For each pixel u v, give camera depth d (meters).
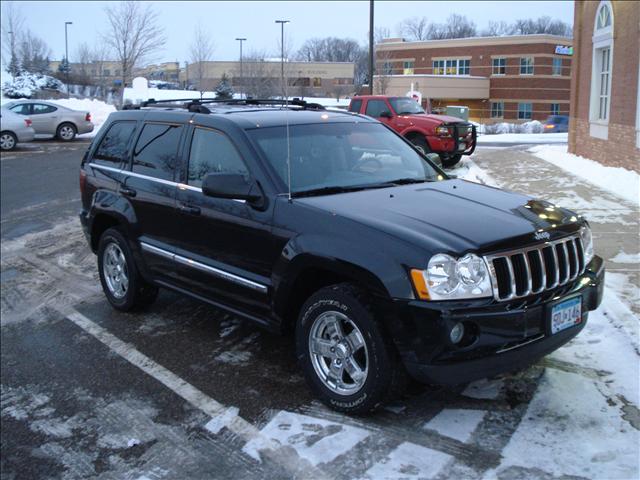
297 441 3.78
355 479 3.38
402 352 3.58
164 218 5.34
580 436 3.60
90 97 45.31
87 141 25.75
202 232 4.93
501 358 3.54
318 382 4.09
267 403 4.28
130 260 5.90
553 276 3.81
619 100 11.37
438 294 3.49
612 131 11.62
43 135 26.45
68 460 3.87
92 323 6.09
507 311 3.53
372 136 5.36
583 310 3.96
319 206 4.17
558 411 3.87
